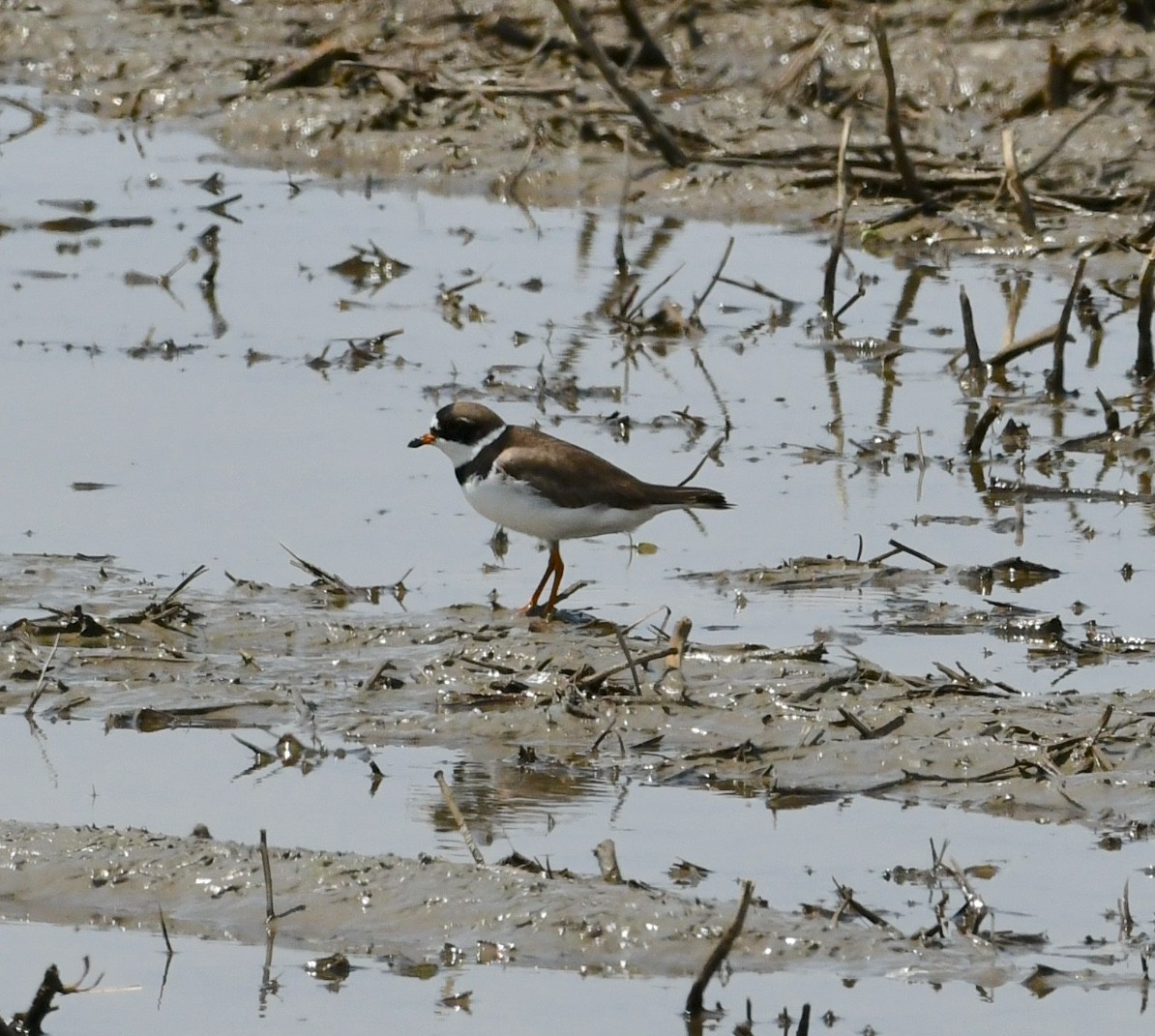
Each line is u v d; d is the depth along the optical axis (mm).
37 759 12961
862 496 18703
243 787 12555
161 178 30391
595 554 17250
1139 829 11992
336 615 15422
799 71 31297
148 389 21422
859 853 11656
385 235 27938
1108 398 21859
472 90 32344
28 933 10633
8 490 18203
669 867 11391
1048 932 10602
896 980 10109
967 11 34188
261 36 36062
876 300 25172
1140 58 32500
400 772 12906
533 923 10523
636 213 29078
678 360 23109
